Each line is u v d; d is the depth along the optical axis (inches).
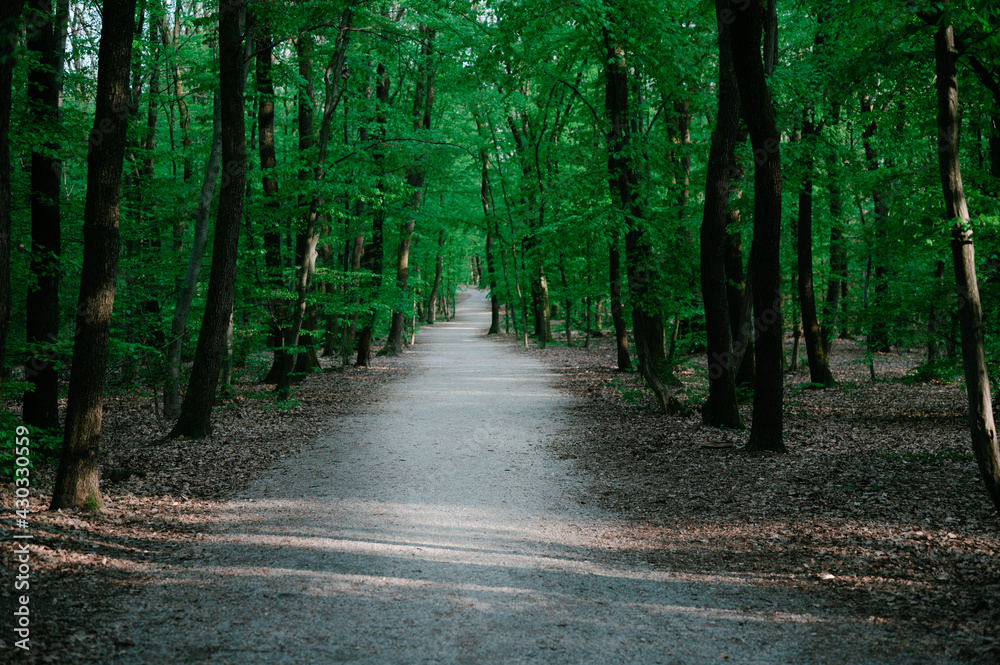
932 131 432.8
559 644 181.8
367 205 812.0
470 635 187.0
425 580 229.0
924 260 507.2
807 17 603.5
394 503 323.6
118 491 323.3
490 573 236.5
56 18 350.9
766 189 386.3
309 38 649.0
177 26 790.5
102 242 280.7
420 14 721.6
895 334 538.3
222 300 453.4
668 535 278.4
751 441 406.9
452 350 1252.5
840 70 468.8
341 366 928.9
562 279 1162.6
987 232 366.0
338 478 368.8
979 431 244.7
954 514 273.3
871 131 663.1
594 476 374.9
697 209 609.9
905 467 350.0
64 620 185.0
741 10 367.2
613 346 1248.2
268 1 488.4
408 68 743.7
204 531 279.3
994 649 167.9
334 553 255.1
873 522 271.4
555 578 232.1
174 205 586.9
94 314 282.7
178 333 516.7
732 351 497.4
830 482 329.1
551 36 606.9
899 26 387.2
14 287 370.0
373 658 172.2
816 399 625.3
